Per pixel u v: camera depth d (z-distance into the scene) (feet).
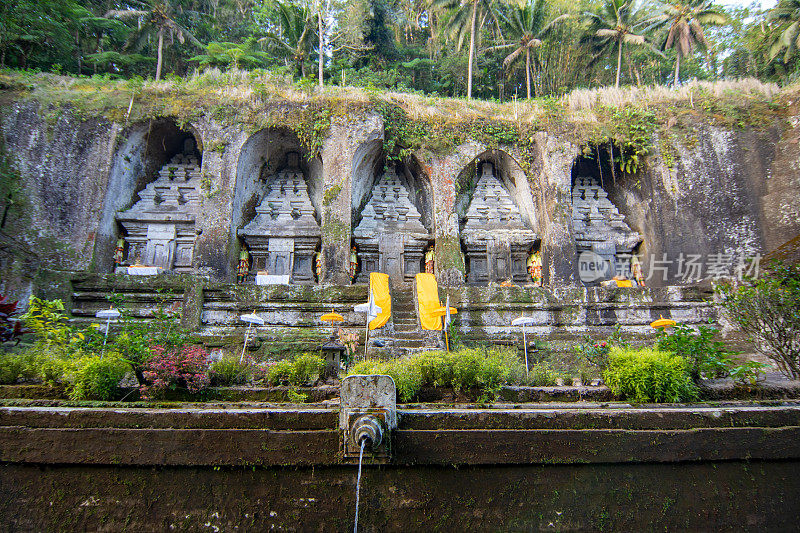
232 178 48.03
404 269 53.72
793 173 46.91
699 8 75.10
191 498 13.30
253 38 81.46
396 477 13.52
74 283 38.27
